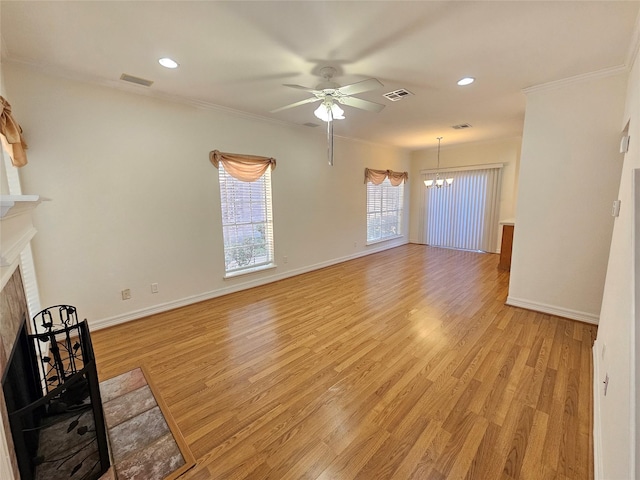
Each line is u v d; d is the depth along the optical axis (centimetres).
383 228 723
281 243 479
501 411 185
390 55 239
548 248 323
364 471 148
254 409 191
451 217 736
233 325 313
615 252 204
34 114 255
